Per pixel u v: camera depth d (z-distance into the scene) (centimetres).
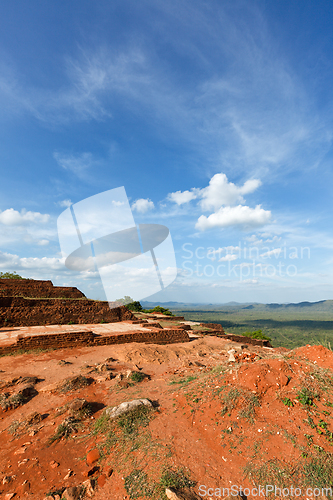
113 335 1470
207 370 864
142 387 779
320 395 511
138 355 1188
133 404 573
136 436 479
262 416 480
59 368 965
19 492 385
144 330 1852
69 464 447
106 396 721
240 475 375
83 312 2400
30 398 704
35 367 966
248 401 509
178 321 3127
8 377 842
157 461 406
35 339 1242
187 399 596
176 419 529
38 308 2177
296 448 407
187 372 942
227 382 594
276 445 418
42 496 374
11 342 1257
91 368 965
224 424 482
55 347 1288
